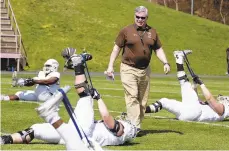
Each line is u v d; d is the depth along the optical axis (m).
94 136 15.09
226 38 96.44
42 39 83.75
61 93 11.41
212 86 52.66
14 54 71.06
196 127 20.11
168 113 24.88
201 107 21.52
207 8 133.38
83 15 91.94
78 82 14.63
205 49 90.69
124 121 15.96
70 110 11.93
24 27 85.50
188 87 21.45
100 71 77.81
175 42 90.75
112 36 88.00
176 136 18.05
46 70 24.36
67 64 14.58
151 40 18.12
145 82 18.25
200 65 85.44
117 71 76.94
